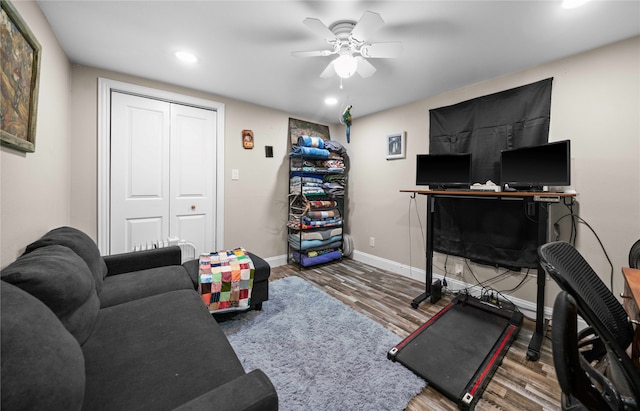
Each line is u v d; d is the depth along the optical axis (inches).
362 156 152.9
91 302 47.2
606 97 75.4
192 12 64.2
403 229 131.9
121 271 77.0
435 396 56.7
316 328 80.9
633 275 47.0
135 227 105.0
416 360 66.2
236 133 128.6
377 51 70.8
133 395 34.1
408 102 126.8
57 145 75.3
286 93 117.6
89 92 93.2
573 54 80.4
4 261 46.3
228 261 86.3
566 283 28.9
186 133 115.7
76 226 92.1
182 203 115.8
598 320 28.5
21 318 26.6
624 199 73.5
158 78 103.1
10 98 46.2
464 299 98.2
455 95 110.0
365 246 151.9
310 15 64.7
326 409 52.1
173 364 40.1
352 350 70.6
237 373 39.2
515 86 93.1
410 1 58.9
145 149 106.2
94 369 38.4
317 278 126.6
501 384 60.3
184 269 82.0
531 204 82.7
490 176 99.0
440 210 115.7
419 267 125.2
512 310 91.5
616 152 74.4
